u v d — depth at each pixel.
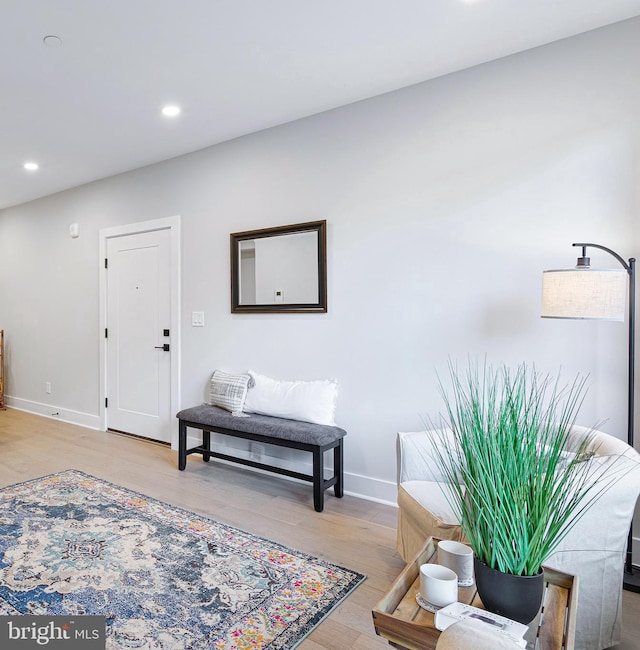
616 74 2.15
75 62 2.40
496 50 2.36
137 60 2.39
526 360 2.37
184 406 3.85
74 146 3.61
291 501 2.83
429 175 2.66
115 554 2.14
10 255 5.57
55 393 5.05
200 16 2.03
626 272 1.85
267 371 3.34
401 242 2.75
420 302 2.69
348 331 2.96
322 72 2.54
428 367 2.67
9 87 2.67
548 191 2.31
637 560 2.09
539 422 1.19
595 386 2.20
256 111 3.03
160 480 3.15
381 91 2.78
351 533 2.41
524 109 2.38
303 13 2.02
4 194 5.01
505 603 1.04
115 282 4.39
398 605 1.16
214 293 3.64
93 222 4.57
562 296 1.84
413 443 2.08
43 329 5.16
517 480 1.02
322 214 3.06
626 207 2.13
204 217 3.69
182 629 1.63
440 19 2.08
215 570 2.03
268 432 2.85
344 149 2.96
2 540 2.26
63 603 1.77
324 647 1.57
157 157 3.88
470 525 1.10
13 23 2.06
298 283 3.15
